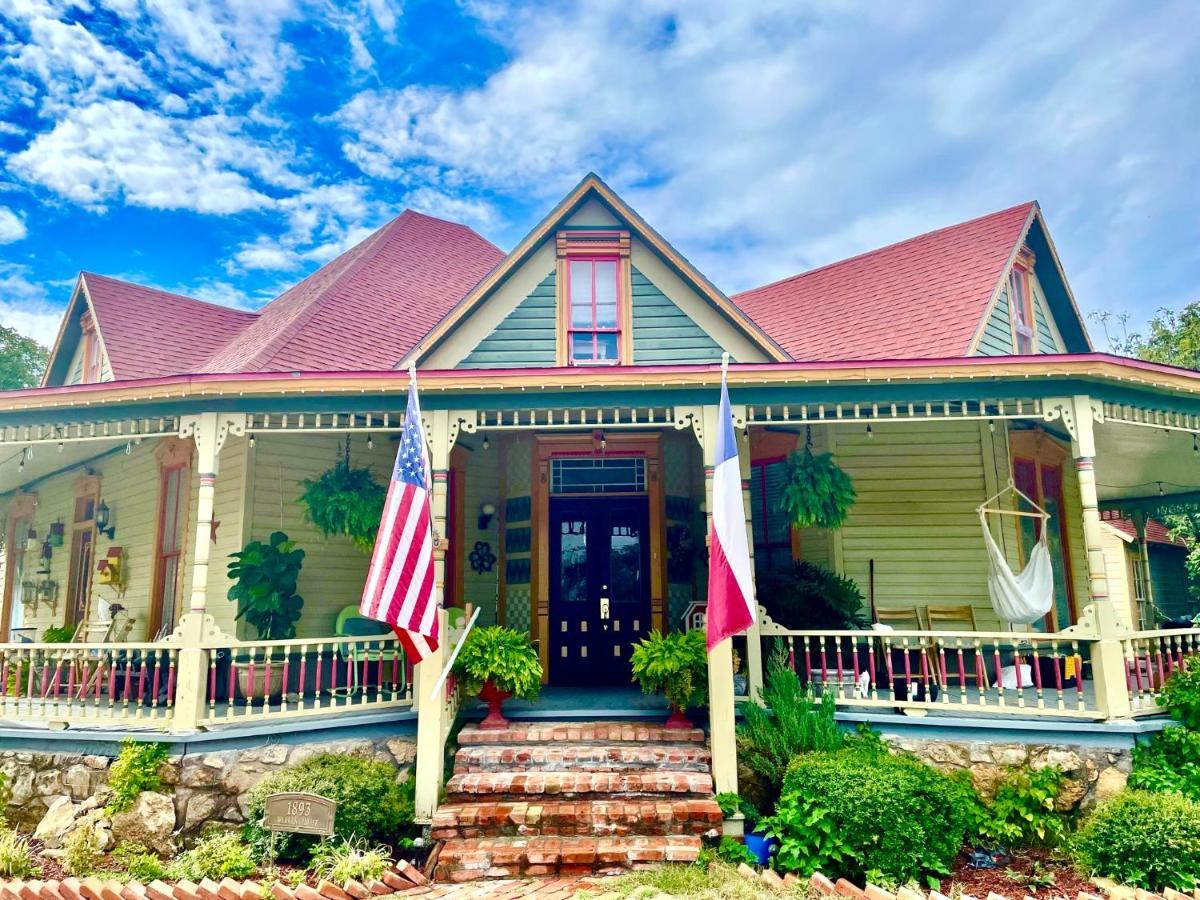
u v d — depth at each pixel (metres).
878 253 13.10
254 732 6.49
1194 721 6.32
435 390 7.13
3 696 7.11
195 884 5.49
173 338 12.72
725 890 5.12
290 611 8.14
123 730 6.53
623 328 9.52
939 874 5.55
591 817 5.94
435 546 7.00
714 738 6.32
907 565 9.29
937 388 7.17
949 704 6.75
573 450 10.00
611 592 9.79
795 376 7.06
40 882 5.55
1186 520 22.64
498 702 7.36
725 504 6.06
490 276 9.40
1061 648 9.64
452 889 5.37
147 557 10.23
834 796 5.60
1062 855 5.91
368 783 6.25
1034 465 10.23
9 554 14.77
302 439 9.16
